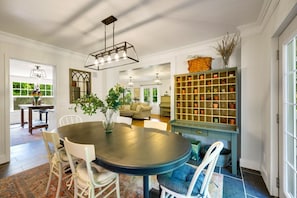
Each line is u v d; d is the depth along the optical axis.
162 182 1.26
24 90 6.95
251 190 1.85
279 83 1.70
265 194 1.77
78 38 2.75
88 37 2.71
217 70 2.53
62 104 3.53
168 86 9.17
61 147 1.67
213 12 1.91
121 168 1.05
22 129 5.29
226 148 2.75
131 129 2.10
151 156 1.16
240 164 2.39
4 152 2.60
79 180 1.35
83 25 2.25
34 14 1.95
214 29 2.40
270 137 1.78
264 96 2.06
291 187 1.53
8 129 2.65
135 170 1.04
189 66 2.90
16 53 2.75
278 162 1.72
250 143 2.32
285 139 1.58
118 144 1.45
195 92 2.87
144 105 8.12
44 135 1.65
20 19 2.08
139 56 3.89
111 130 1.98
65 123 2.96
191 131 2.60
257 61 2.25
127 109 8.26
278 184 1.71
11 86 6.57
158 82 8.02
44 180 2.05
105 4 1.74
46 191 1.75
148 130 2.04
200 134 2.50
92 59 4.14
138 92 10.41
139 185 1.98
